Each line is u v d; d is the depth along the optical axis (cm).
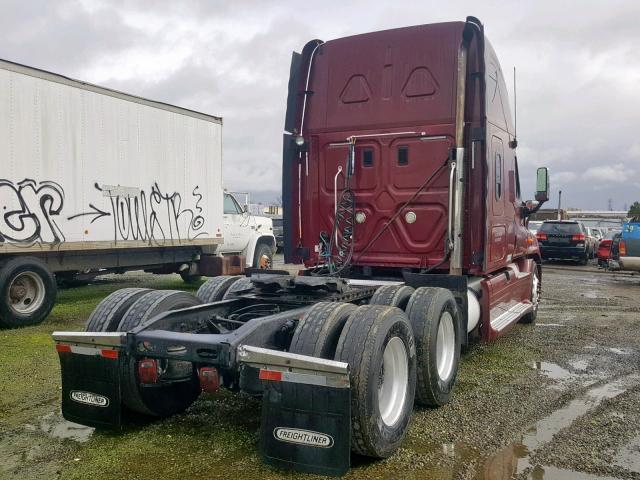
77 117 931
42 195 872
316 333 376
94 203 964
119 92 1010
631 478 357
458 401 507
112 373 402
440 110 620
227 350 361
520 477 357
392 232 641
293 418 336
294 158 690
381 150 645
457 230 586
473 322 607
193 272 1255
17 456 384
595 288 1416
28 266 828
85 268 981
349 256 652
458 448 402
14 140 830
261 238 1524
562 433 431
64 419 445
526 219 880
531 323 899
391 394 400
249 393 368
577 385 557
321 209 681
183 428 438
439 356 496
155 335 389
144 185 1070
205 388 367
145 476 355
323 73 679
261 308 520
